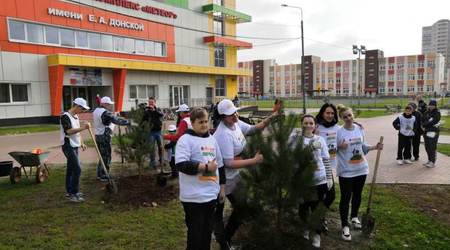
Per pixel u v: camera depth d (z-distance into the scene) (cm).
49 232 506
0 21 2148
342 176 489
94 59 2544
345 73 10425
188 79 3538
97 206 615
